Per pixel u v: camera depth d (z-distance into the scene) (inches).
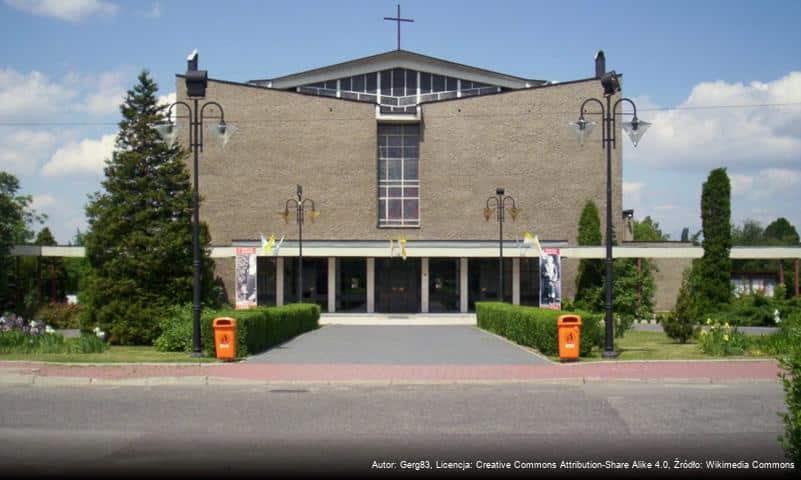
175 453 391.5
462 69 2343.8
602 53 2127.2
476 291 2094.0
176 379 692.1
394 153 2206.0
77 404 556.4
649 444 411.5
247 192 2153.1
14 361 788.6
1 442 420.2
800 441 275.4
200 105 2153.1
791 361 298.0
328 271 2103.8
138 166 1131.3
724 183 1587.1
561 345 815.1
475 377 697.6
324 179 2161.7
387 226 2167.8
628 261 1893.5
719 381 676.1
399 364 803.4
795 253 1877.5
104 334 1080.8
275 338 1084.5
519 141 2155.5
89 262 1160.2
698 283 1592.0
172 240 1106.1
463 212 2156.7
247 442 418.3
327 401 570.3
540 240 2116.1
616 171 2142.0
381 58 2321.6
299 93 2171.5
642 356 860.0
